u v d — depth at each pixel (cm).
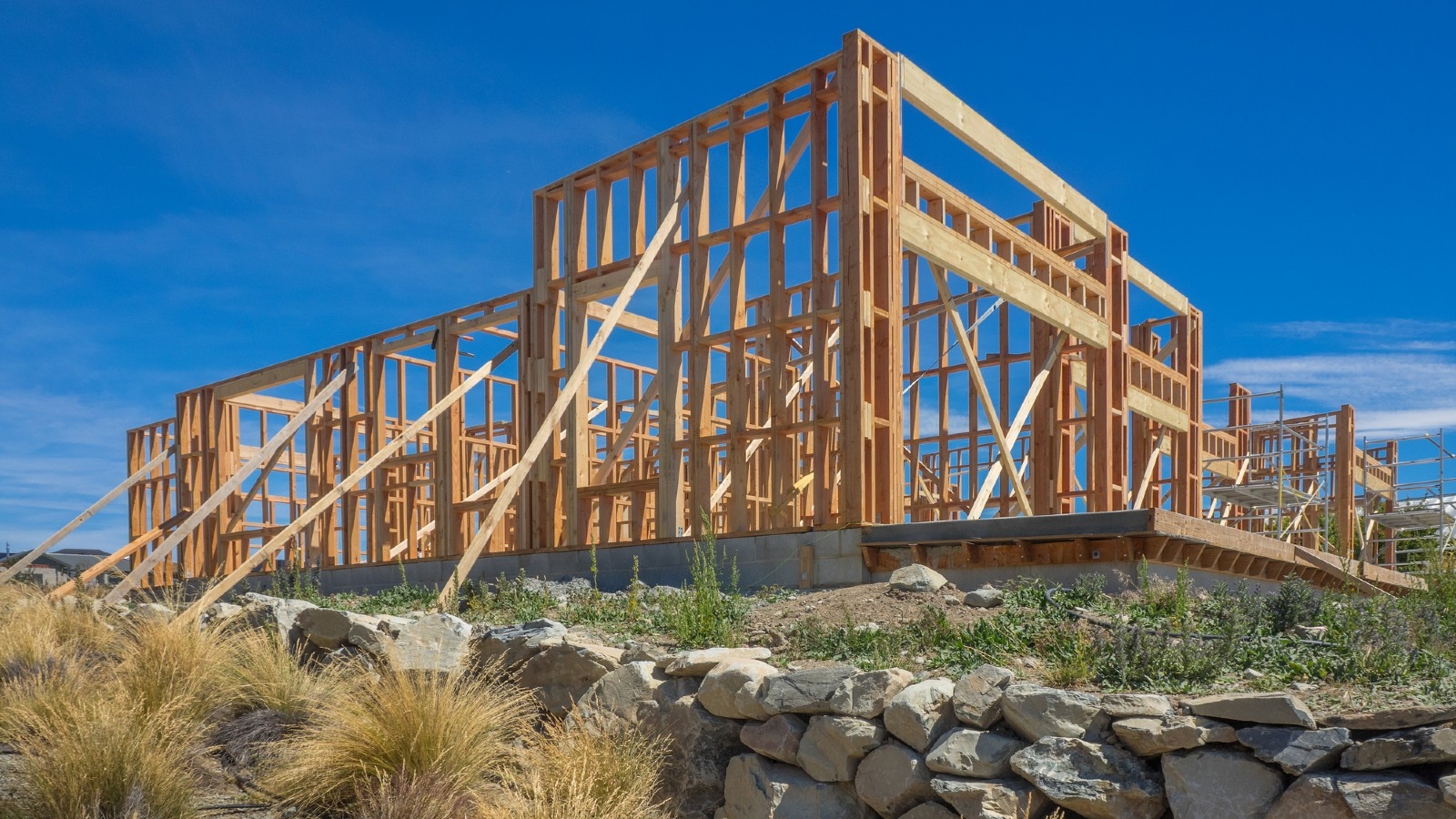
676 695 565
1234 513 2222
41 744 551
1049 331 1479
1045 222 1480
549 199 1359
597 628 739
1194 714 423
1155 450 1820
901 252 1057
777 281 1090
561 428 1337
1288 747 392
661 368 1182
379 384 1661
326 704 646
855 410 998
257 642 724
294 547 1216
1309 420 1977
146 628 737
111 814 511
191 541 1995
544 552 1267
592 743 535
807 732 505
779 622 701
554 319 1352
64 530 1444
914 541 925
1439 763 369
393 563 1518
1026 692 451
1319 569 1121
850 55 1037
